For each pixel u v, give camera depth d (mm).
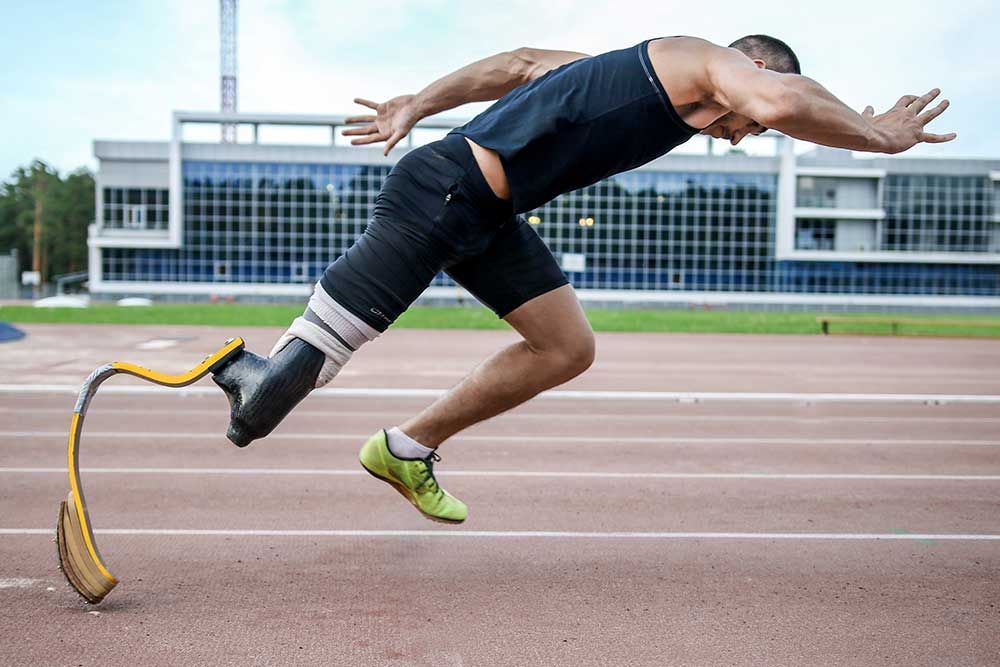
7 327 20234
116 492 5414
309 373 2807
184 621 3098
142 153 63281
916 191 66125
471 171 2697
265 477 5941
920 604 3398
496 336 23891
